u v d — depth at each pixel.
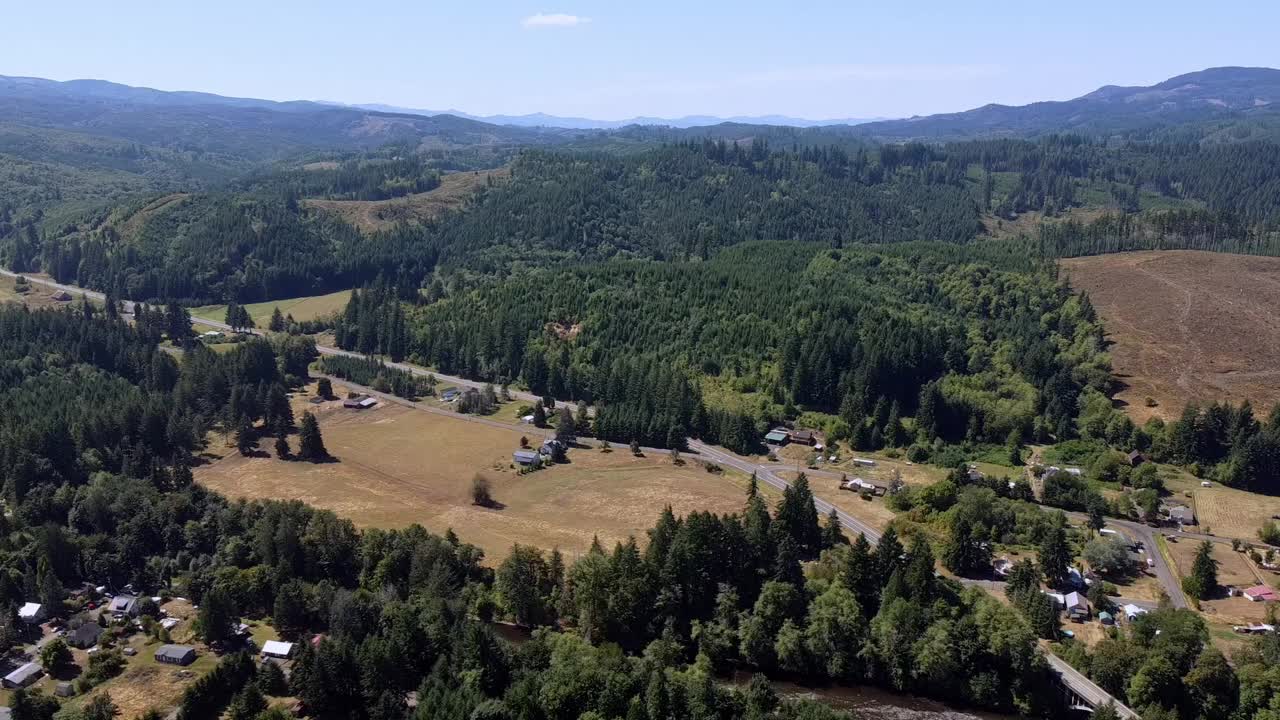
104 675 131.38
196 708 121.75
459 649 131.62
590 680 125.31
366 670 126.81
